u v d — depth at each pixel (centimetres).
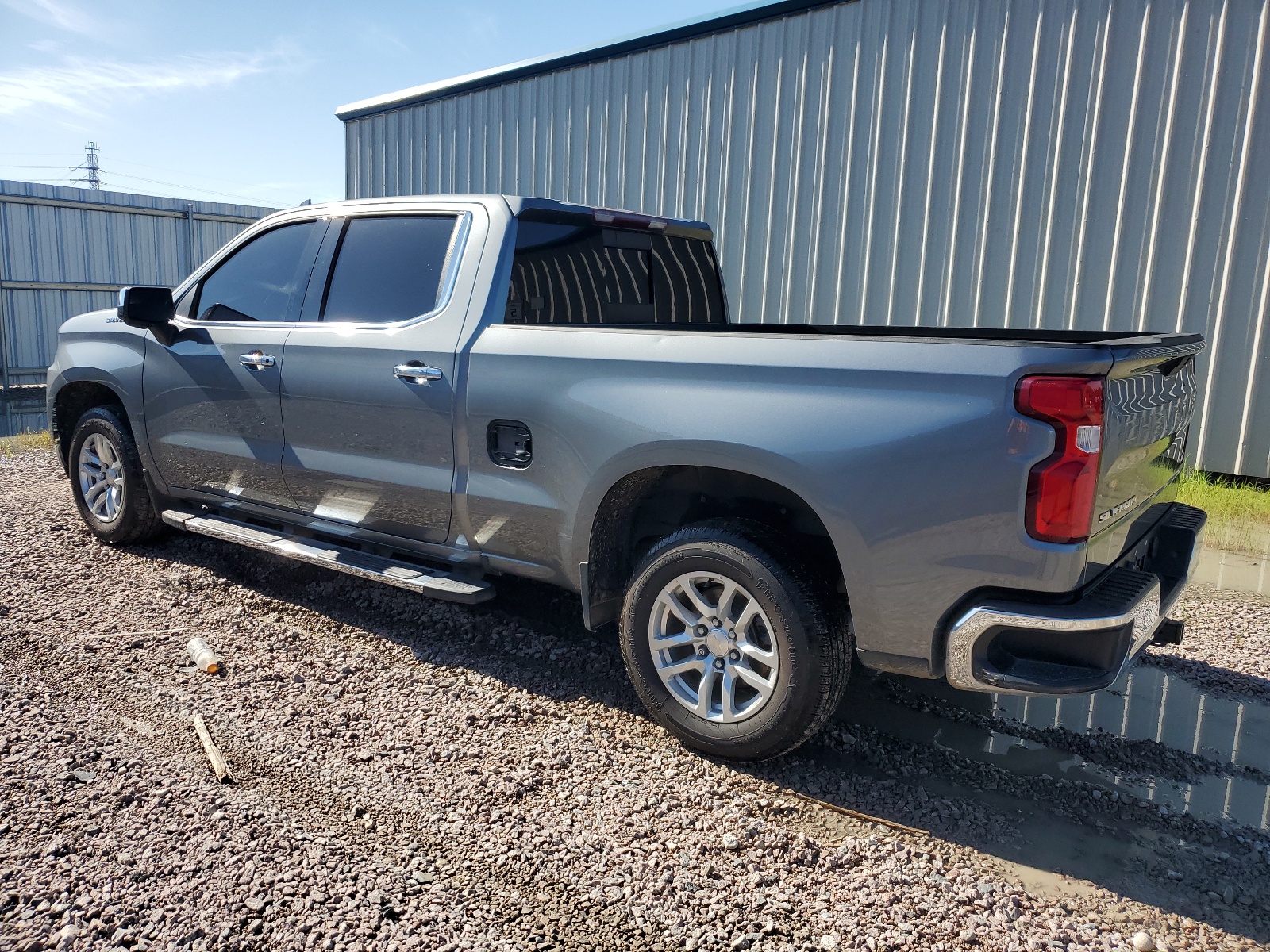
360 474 383
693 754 301
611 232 414
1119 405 253
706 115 887
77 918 212
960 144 741
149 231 1836
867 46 776
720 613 292
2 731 297
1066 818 272
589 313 398
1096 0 673
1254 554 556
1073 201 702
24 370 1684
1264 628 436
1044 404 237
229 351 424
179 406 450
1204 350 676
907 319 785
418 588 352
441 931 212
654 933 216
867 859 248
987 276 745
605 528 325
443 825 255
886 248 788
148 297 440
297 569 473
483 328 349
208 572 466
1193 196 661
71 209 1717
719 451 283
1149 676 381
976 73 727
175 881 226
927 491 252
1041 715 342
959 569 252
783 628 276
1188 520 330
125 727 303
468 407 344
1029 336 349
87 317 511
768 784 285
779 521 320
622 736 311
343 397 383
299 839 245
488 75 1062
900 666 269
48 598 425
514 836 251
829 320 830
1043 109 704
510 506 338
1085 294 709
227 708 320
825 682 275
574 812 264
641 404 301
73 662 354
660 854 246
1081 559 241
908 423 254
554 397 322
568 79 997
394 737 304
